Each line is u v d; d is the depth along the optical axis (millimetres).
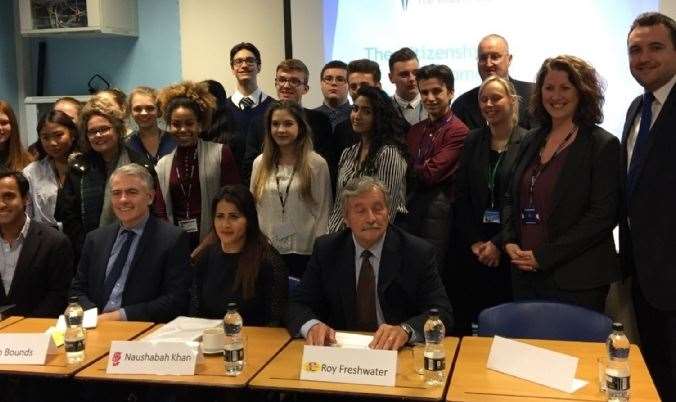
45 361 2438
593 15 4617
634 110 3000
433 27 4898
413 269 2727
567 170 2932
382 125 3631
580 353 2410
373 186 2688
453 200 3689
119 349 2355
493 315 2762
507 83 3467
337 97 4559
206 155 3869
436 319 2430
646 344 3021
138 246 3178
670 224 2795
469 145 3596
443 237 3680
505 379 2201
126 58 5633
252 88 4680
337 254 2807
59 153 3938
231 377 2262
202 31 5477
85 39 5684
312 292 2832
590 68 2947
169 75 5566
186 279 3189
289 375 2268
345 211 2719
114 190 3137
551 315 2729
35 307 3371
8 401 2918
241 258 2939
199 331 2664
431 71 3729
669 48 2799
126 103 4340
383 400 2574
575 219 2943
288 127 3641
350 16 5051
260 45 5395
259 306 2945
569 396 2066
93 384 2955
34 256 3340
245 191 2963
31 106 5828
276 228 3689
